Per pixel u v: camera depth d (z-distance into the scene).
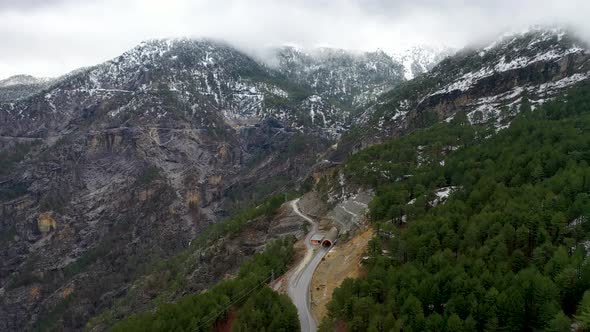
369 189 163.75
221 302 108.19
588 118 164.00
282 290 115.31
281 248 144.75
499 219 98.38
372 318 80.44
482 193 117.75
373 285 90.25
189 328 99.56
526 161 132.12
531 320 71.12
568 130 149.12
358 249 124.12
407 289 83.94
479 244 94.62
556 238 90.25
